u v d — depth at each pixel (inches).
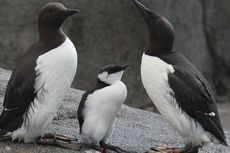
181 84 364.8
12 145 368.2
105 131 369.1
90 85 757.9
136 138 433.7
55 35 358.9
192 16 830.5
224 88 912.3
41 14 358.3
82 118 368.8
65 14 355.6
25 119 358.0
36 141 373.4
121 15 765.9
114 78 365.4
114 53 767.1
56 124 445.4
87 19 759.7
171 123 381.1
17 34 754.8
